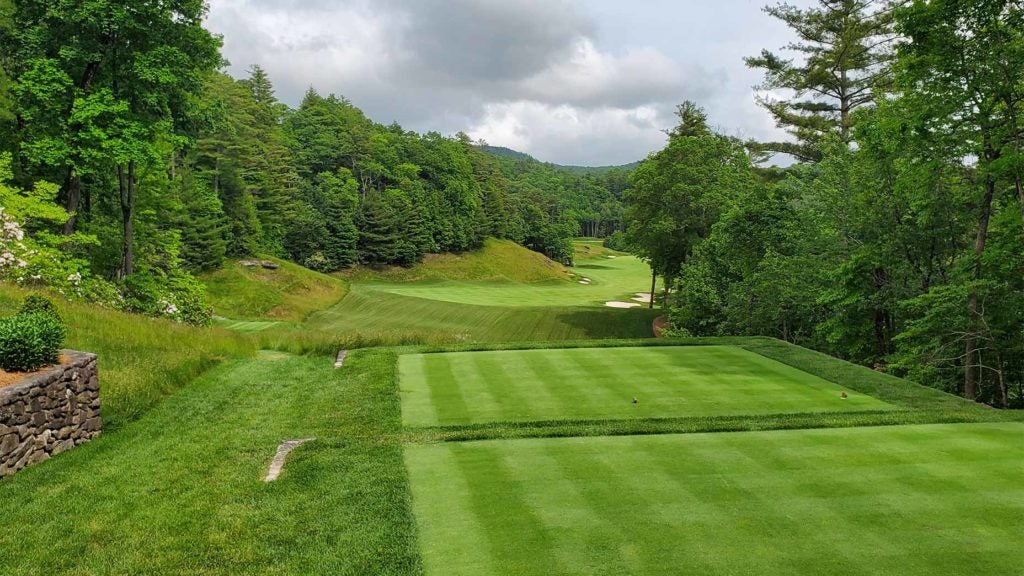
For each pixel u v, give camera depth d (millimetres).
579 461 7711
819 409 10320
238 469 7988
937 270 19203
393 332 20047
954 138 14477
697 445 8320
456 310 39312
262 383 13141
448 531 5824
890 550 5285
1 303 13773
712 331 28172
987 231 16359
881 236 19156
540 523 5926
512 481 7062
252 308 39219
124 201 22031
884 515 5988
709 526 5793
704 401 10891
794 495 6516
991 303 15602
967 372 15531
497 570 5066
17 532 6223
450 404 10844
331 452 8367
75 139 19266
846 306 20531
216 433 9602
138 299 22125
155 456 8516
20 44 20516
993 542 5414
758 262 25000
